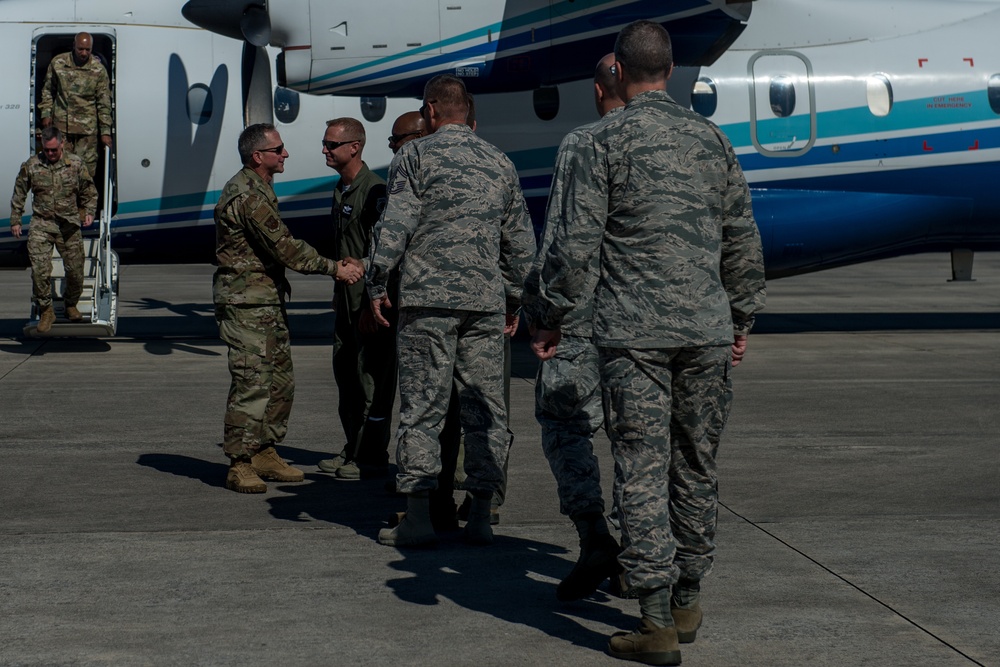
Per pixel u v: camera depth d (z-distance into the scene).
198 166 12.02
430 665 3.75
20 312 15.82
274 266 6.06
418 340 4.92
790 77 12.23
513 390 9.52
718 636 4.04
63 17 11.94
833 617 4.23
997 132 12.49
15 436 7.45
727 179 3.81
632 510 3.75
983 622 4.18
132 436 7.48
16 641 3.92
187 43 12.02
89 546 5.06
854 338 12.91
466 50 10.81
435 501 5.36
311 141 12.11
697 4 10.73
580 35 10.87
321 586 4.55
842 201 12.36
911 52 12.47
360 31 10.69
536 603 4.39
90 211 11.14
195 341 12.48
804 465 6.78
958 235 12.84
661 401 3.75
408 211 4.83
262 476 6.32
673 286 3.69
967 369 10.50
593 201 3.70
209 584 4.56
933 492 6.15
